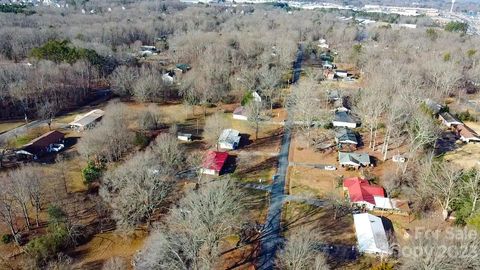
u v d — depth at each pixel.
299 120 118.12
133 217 68.56
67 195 79.19
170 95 144.00
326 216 75.81
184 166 92.19
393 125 99.31
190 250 55.78
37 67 134.50
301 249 57.94
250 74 144.62
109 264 59.56
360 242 66.19
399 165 91.94
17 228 69.31
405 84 127.56
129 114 110.94
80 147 90.31
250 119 113.81
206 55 163.38
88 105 133.38
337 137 107.12
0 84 120.44
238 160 98.25
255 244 67.62
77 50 149.00
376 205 76.69
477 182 69.69
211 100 137.88
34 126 114.12
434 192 74.94
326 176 91.06
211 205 61.75
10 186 66.50
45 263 61.59
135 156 82.12
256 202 80.12
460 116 124.38
